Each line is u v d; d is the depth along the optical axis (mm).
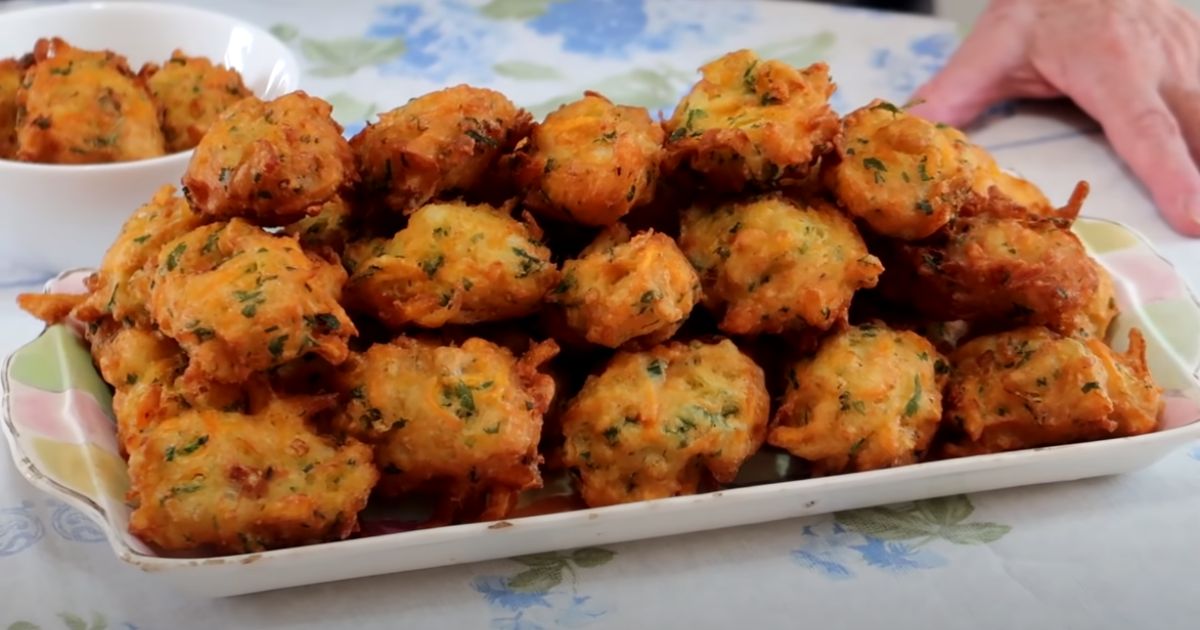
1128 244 626
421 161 534
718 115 564
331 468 500
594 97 572
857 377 538
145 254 543
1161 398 556
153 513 485
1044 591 518
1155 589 519
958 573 523
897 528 539
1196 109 773
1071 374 544
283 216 527
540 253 537
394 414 509
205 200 530
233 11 869
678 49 847
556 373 554
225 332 495
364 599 509
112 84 657
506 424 506
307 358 518
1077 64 787
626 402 527
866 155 558
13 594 506
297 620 502
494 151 554
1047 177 743
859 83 816
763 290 542
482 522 509
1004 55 805
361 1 897
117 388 533
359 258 540
